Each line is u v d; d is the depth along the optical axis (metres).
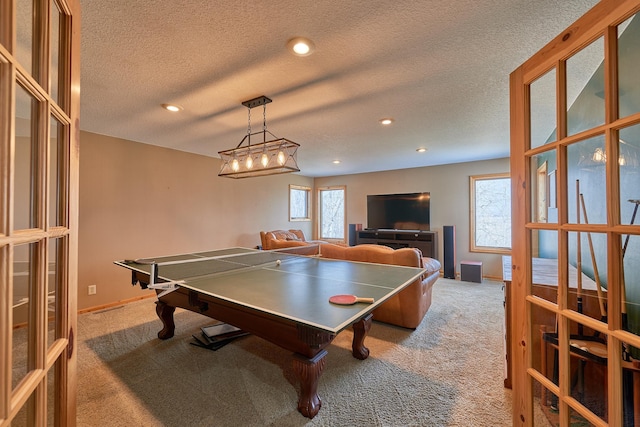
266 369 2.18
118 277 3.82
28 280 0.72
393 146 4.30
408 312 2.92
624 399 0.92
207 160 5.02
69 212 0.91
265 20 1.52
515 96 1.36
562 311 1.13
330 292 1.74
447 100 2.58
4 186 0.60
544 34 1.65
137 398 1.83
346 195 7.16
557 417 1.26
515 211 1.36
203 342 2.59
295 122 3.19
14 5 0.62
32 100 0.73
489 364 2.27
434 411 1.71
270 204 6.36
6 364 0.61
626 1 0.86
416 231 5.88
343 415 1.68
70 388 0.90
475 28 1.60
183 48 1.78
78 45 0.96
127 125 3.29
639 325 0.94
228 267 2.58
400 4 1.41
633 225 0.88
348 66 2.00
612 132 0.93
